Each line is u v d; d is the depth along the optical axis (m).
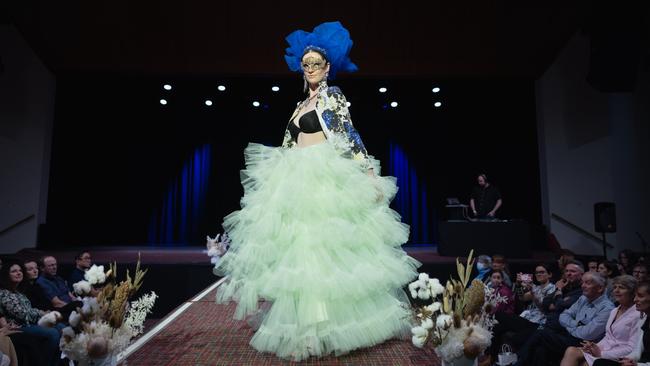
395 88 11.22
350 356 2.09
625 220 8.30
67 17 9.30
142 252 9.47
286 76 10.38
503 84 10.98
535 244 10.44
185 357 2.11
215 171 12.35
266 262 2.19
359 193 2.23
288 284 2.06
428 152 12.23
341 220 2.16
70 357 1.74
